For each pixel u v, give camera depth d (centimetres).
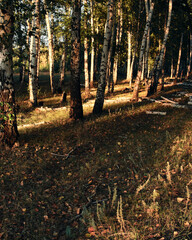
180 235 339
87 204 453
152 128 920
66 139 825
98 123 1013
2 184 520
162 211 399
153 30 2755
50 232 388
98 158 653
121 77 4312
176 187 470
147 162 603
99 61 4241
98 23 2475
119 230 368
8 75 700
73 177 567
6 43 650
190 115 1098
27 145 755
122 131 898
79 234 378
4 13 654
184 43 3931
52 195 491
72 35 1045
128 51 3447
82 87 3062
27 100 1720
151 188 481
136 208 423
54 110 1500
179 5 2553
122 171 582
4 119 713
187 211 386
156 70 2069
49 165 632
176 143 709
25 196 478
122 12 2519
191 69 4453
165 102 1530
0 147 721
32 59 1585
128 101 1688
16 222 407
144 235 351
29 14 704
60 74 2511
